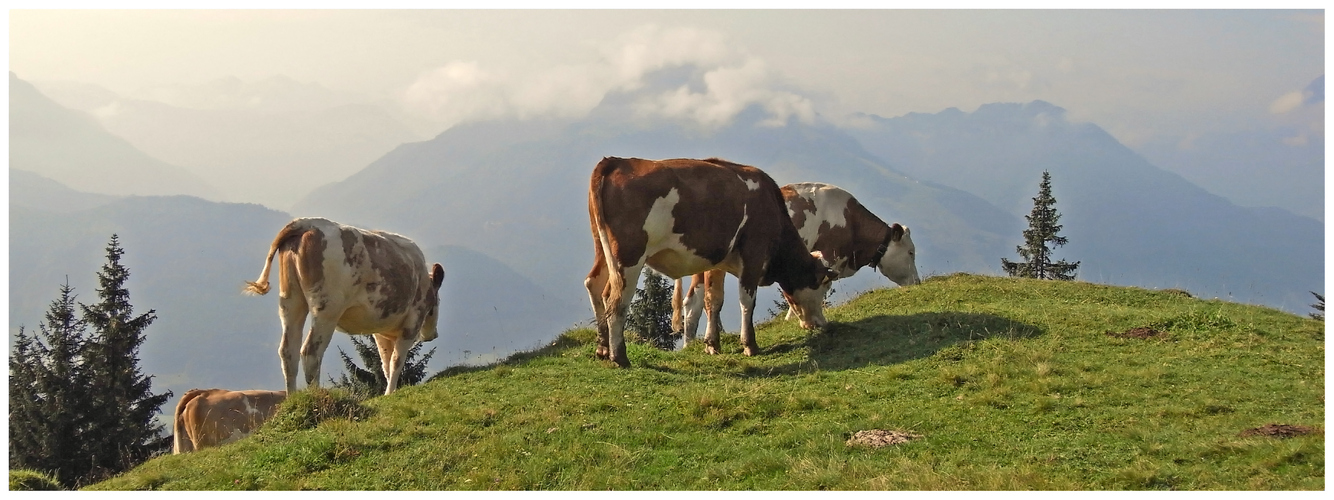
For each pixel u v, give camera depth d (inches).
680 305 676.1
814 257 625.3
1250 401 413.4
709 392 462.0
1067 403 421.7
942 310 643.5
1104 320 583.2
